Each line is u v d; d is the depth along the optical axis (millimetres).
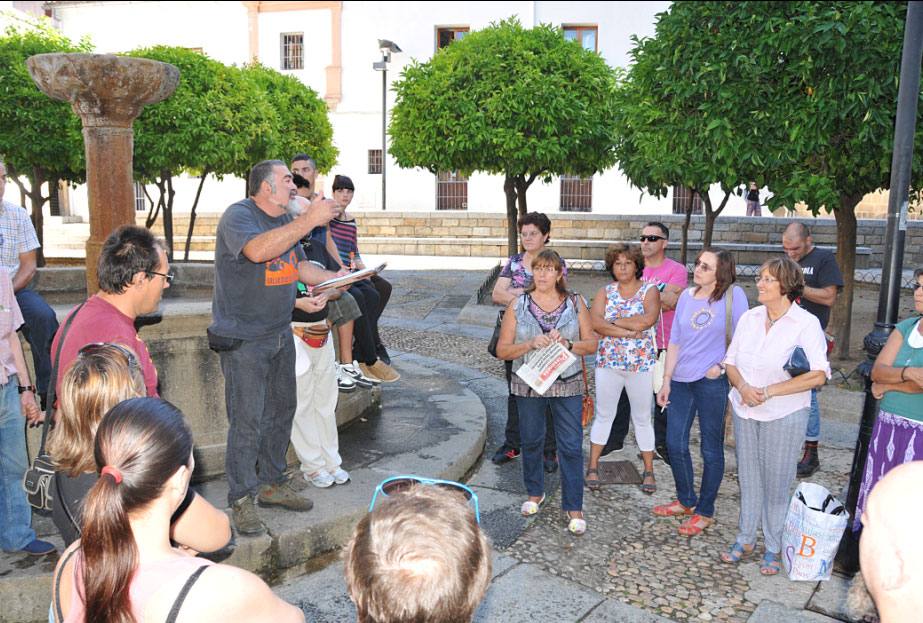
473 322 10922
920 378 3314
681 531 4250
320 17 25828
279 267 3506
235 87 12695
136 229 2643
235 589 1502
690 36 6246
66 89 4359
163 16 27328
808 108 5910
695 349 4223
